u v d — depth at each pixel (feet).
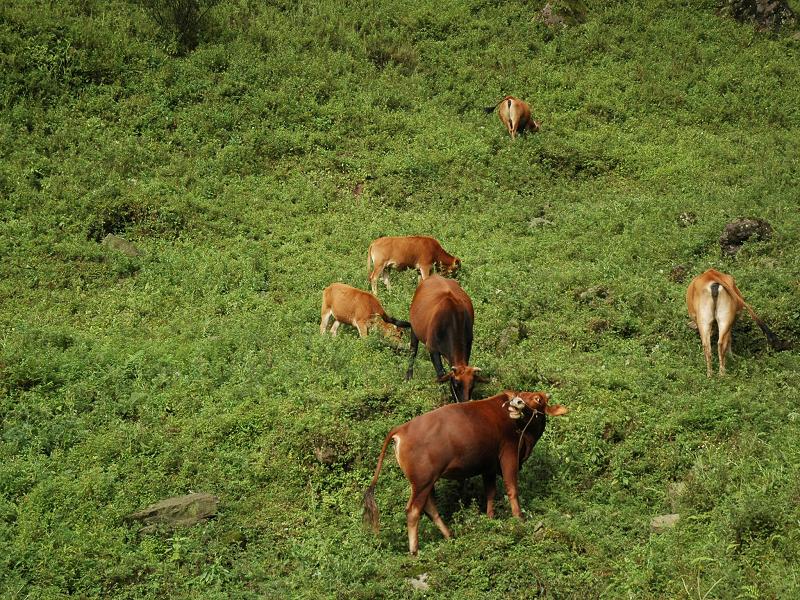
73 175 155.84
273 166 173.68
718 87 222.28
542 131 196.03
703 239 137.39
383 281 133.59
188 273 134.31
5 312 120.06
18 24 183.73
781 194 158.92
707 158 186.60
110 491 82.28
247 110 185.06
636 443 86.02
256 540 77.15
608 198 169.68
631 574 66.95
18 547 73.31
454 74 217.15
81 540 74.84
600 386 96.37
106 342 111.14
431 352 93.66
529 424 75.36
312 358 103.86
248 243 146.92
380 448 84.53
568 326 113.39
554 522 73.92
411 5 240.32
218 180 165.37
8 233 138.92
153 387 99.60
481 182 173.37
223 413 94.02
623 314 115.55
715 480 78.02
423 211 164.96
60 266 132.57
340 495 81.35
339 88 199.72
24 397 96.58
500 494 79.25
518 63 223.51
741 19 254.06
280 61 200.64
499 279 129.80
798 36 249.75
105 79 182.19
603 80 220.43
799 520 69.41
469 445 71.92
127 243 140.26
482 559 70.28
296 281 134.31
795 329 110.32
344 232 152.87
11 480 82.28
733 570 64.69
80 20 190.39
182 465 86.38
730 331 103.40
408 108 200.64
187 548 74.95
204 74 190.19
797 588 61.21
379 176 172.96
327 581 69.31
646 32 241.96
